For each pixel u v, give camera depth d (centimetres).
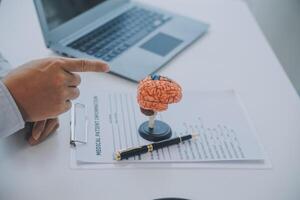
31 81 57
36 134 58
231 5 107
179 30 91
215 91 72
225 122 65
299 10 116
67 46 80
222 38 91
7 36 85
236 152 59
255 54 85
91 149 58
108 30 87
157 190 52
